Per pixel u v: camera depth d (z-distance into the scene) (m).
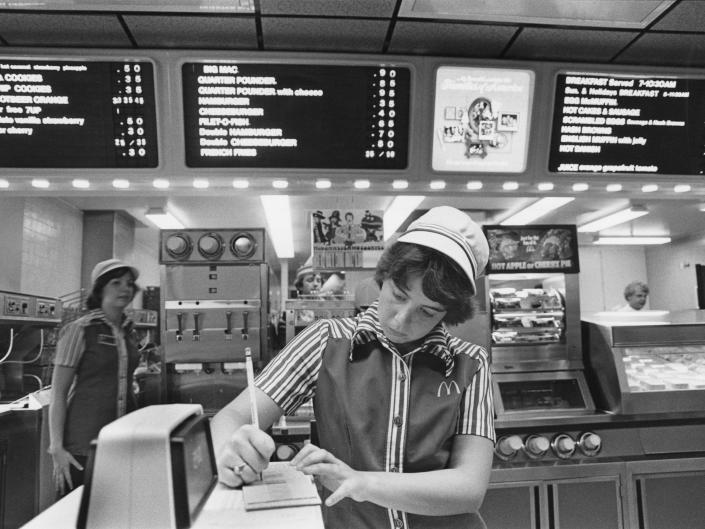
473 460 1.07
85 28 2.13
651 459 2.77
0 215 4.96
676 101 2.46
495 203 5.82
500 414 2.88
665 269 9.19
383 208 6.07
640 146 2.45
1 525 2.85
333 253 3.82
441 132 2.35
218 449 0.96
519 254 3.15
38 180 2.22
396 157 2.33
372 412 1.09
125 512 0.66
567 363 3.08
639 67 2.40
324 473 0.89
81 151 2.19
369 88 2.30
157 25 2.13
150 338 4.93
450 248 0.98
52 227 5.73
